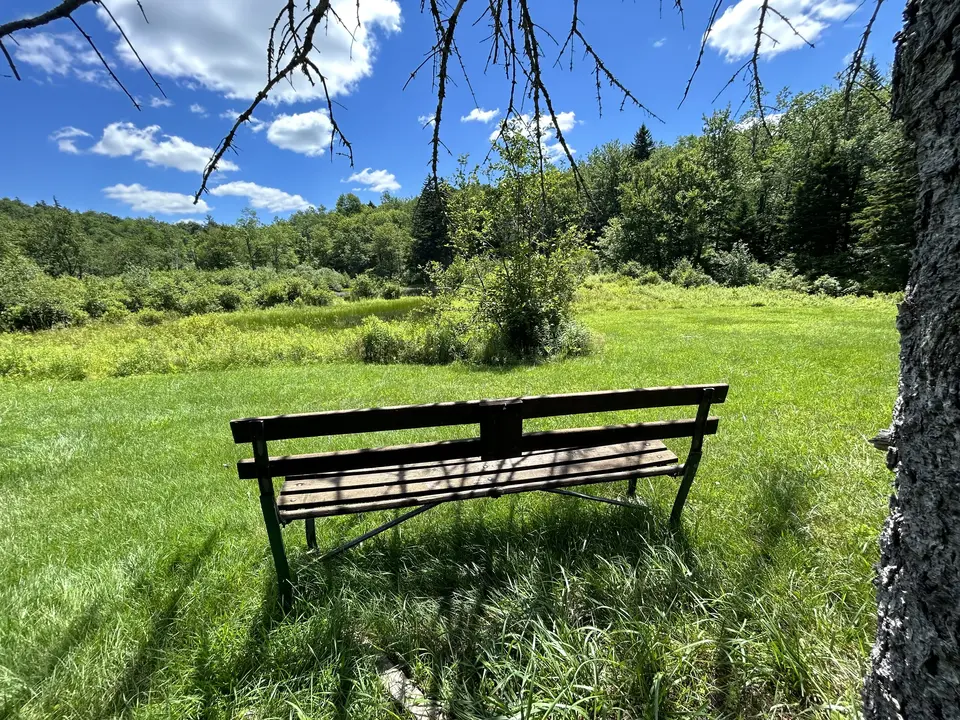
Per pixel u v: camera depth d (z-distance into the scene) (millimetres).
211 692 1795
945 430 1159
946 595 1183
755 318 15844
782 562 2312
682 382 7121
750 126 1438
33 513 3584
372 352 11531
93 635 2086
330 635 1983
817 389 6078
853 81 1341
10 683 1842
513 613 2074
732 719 1634
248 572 2500
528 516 2887
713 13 1243
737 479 3373
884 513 2660
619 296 24391
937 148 1136
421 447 2180
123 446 5227
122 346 12672
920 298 1221
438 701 1737
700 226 35375
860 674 1678
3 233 49531
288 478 2455
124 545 2908
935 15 1091
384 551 2641
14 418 6539
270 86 1229
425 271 12484
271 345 12016
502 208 10492
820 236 31781
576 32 1352
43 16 852
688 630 1930
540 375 8492
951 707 1179
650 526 2652
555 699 1634
